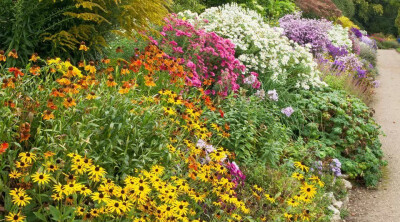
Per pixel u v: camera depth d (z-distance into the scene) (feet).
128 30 17.22
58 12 15.81
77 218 9.48
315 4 58.90
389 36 131.85
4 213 8.89
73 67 10.94
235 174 14.03
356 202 19.02
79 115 11.07
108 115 11.41
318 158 20.48
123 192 8.80
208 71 21.48
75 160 8.87
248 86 22.62
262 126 18.97
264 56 24.32
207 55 21.54
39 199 9.03
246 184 15.24
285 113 21.48
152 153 11.53
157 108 12.86
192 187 11.70
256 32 25.68
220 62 21.99
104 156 10.81
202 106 18.31
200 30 21.76
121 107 11.79
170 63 15.25
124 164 11.10
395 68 61.93
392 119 31.40
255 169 16.26
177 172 11.84
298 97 24.75
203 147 12.76
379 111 33.60
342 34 52.65
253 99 20.08
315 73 28.07
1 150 8.31
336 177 20.03
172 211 9.30
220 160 11.89
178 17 25.07
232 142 17.37
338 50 44.19
